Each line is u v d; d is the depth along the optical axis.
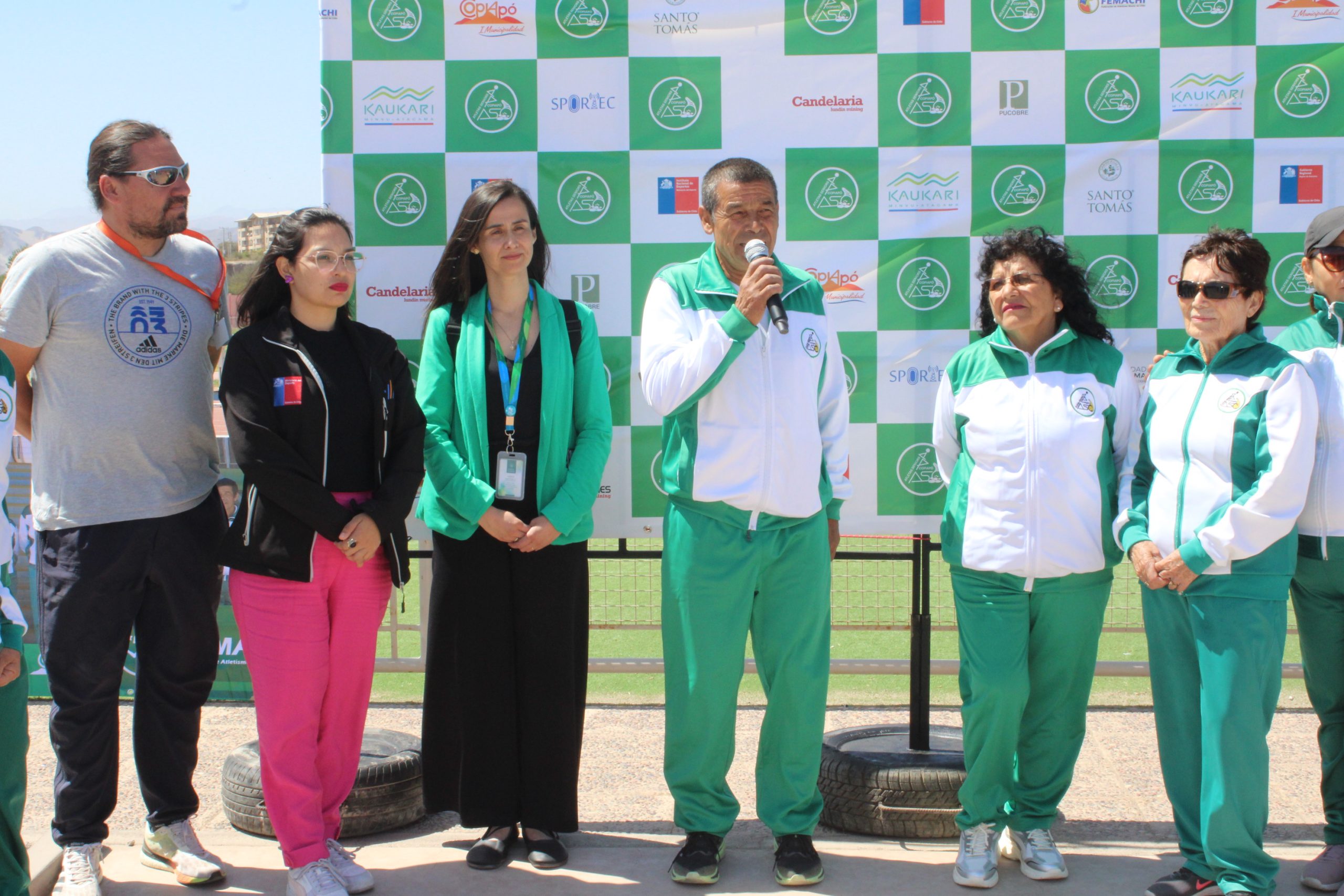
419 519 3.37
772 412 2.75
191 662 2.78
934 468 3.42
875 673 3.96
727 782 3.56
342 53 3.36
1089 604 2.78
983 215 3.38
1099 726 4.06
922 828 3.04
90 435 2.64
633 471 3.45
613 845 3.04
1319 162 3.33
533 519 2.83
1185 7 3.31
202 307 2.82
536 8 3.35
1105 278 3.38
